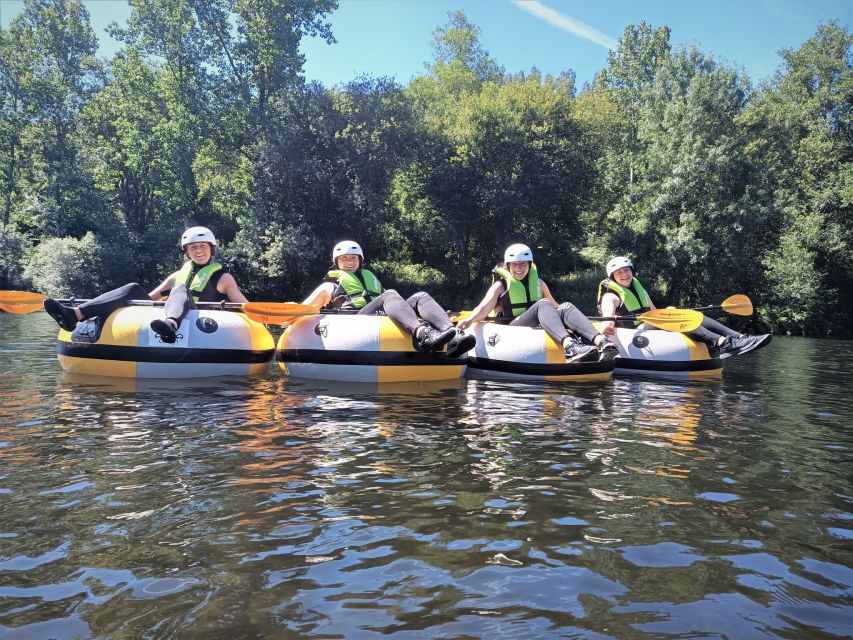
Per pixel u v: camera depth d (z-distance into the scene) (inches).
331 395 213.8
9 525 95.8
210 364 247.3
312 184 1241.4
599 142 1486.2
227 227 1395.2
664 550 91.3
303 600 75.5
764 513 106.7
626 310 326.0
